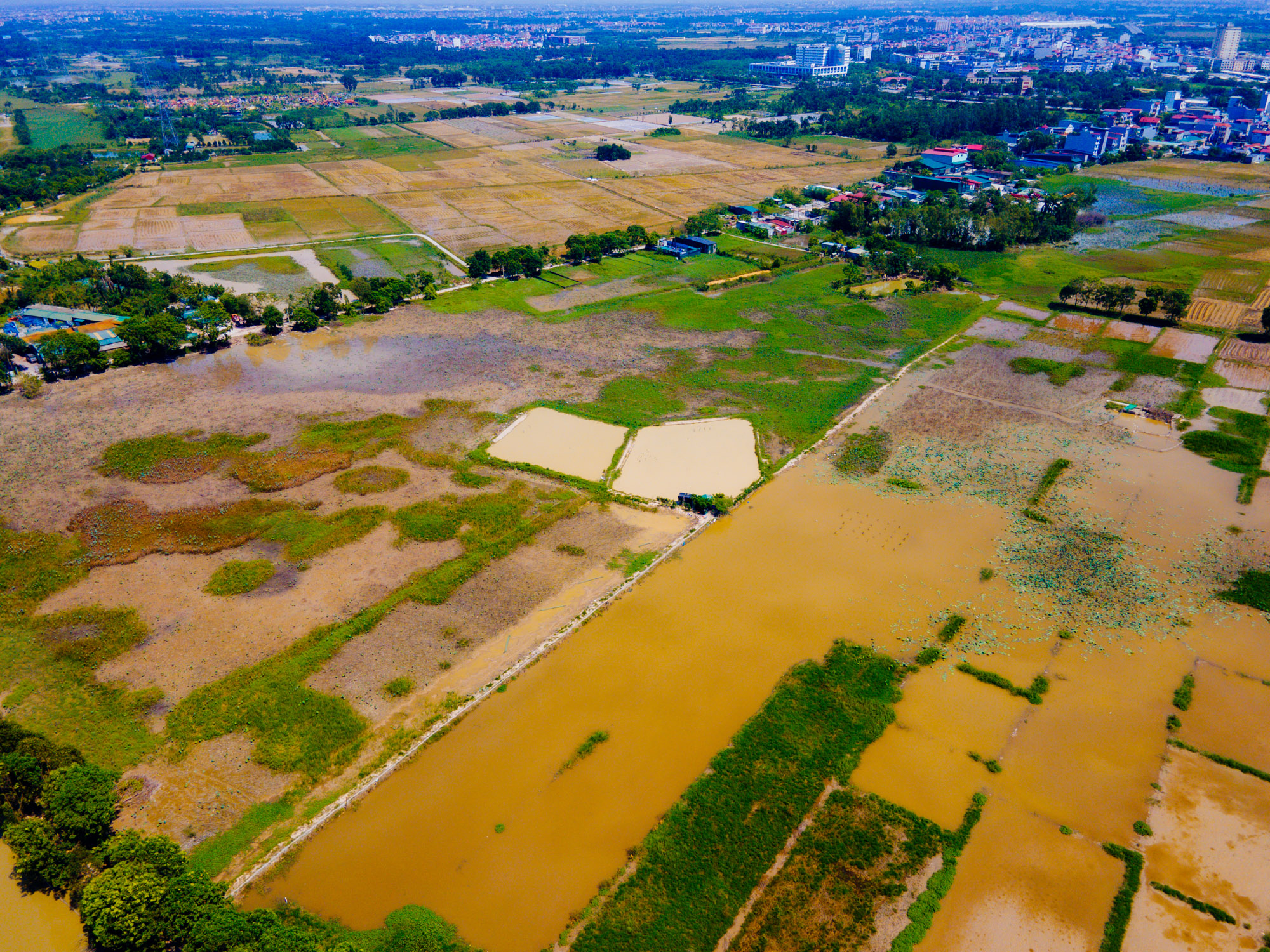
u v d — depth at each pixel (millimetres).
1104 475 82062
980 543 72438
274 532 74000
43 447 88000
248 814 48156
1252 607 63844
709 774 50750
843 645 61031
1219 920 42219
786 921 42438
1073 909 42938
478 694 56344
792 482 82375
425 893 43906
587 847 46406
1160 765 51062
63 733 53531
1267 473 81812
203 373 107000
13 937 42062
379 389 101938
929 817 47969
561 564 69938
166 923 39812
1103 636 61500
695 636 61969
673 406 97500
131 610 64562
